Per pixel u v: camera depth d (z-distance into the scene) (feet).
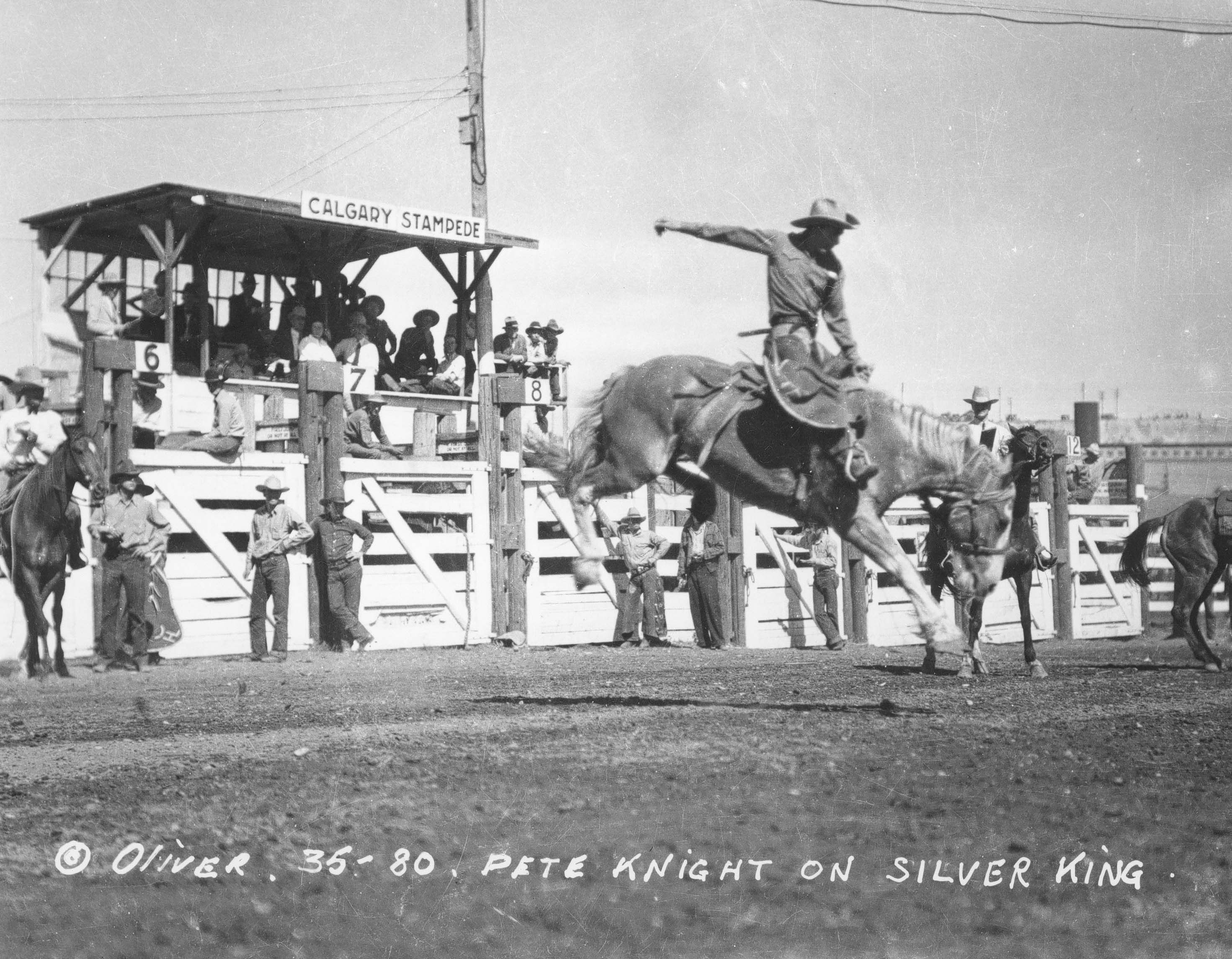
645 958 17.03
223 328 73.97
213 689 45.39
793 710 38.29
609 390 35.24
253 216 67.77
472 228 72.90
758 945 17.74
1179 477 86.53
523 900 19.39
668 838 22.22
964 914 18.76
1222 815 24.17
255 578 58.08
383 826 23.07
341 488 63.05
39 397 54.90
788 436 33.06
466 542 67.77
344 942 17.81
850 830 22.86
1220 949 17.70
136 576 53.78
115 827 23.39
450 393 77.00
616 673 52.11
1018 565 50.65
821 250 33.78
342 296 77.25
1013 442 49.44
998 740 31.99
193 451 59.00
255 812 24.34
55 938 18.02
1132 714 37.65
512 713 37.63
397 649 65.00
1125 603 90.43
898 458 34.22
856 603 77.66
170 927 18.26
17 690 45.52
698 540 70.79
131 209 68.23
